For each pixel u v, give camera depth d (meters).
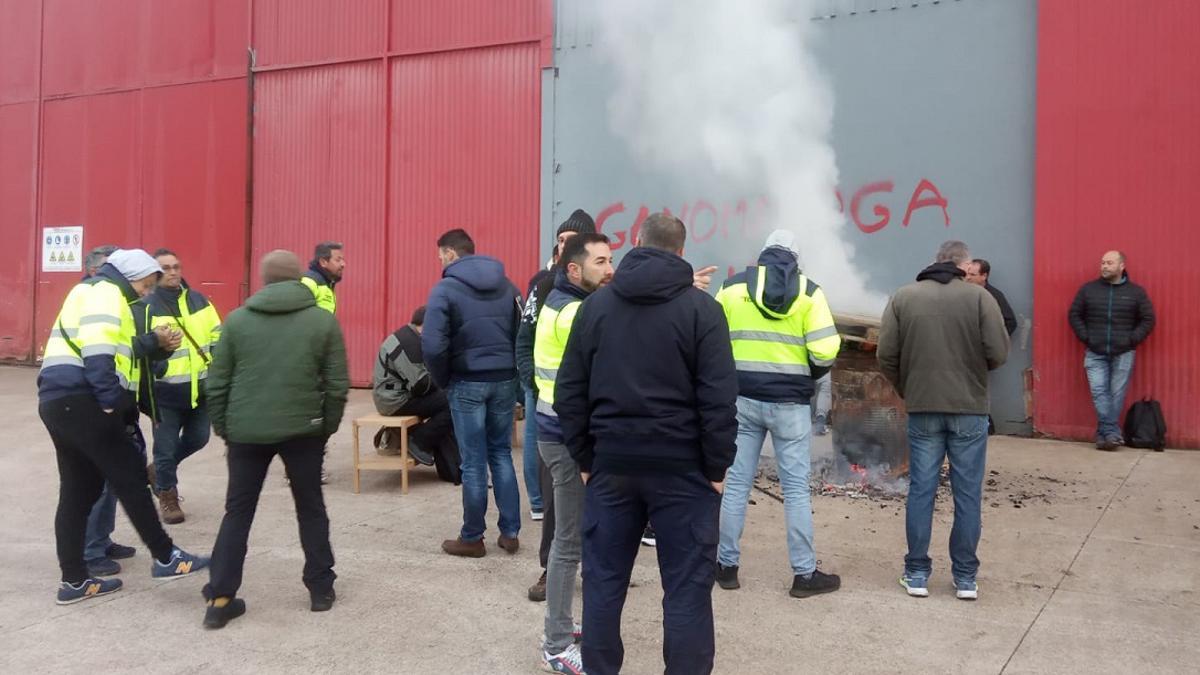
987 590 4.87
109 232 14.99
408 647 4.20
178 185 14.36
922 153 9.29
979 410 4.64
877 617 4.51
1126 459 7.84
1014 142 8.91
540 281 5.16
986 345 4.61
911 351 4.72
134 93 14.72
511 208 11.88
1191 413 8.20
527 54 11.73
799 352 4.85
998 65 8.95
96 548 5.20
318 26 13.20
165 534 5.12
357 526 6.25
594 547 3.42
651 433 3.26
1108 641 4.17
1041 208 8.71
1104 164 8.46
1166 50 8.23
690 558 3.29
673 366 3.27
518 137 11.82
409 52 12.51
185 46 14.25
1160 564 5.22
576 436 3.47
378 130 12.80
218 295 14.04
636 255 3.38
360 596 4.87
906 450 6.95
